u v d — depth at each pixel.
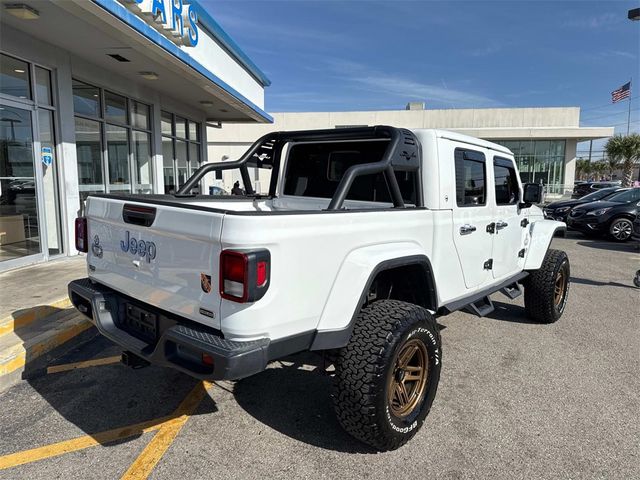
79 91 8.52
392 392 2.85
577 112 37.00
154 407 3.46
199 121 14.53
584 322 5.78
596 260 10.59
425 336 2.99
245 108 14.09
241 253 2.19
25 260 7.05
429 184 3.55
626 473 2.77
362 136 3.70
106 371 4.04
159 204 2.63
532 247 5.36
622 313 6.21
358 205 3.96
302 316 2.48
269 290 2.29
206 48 11.25
